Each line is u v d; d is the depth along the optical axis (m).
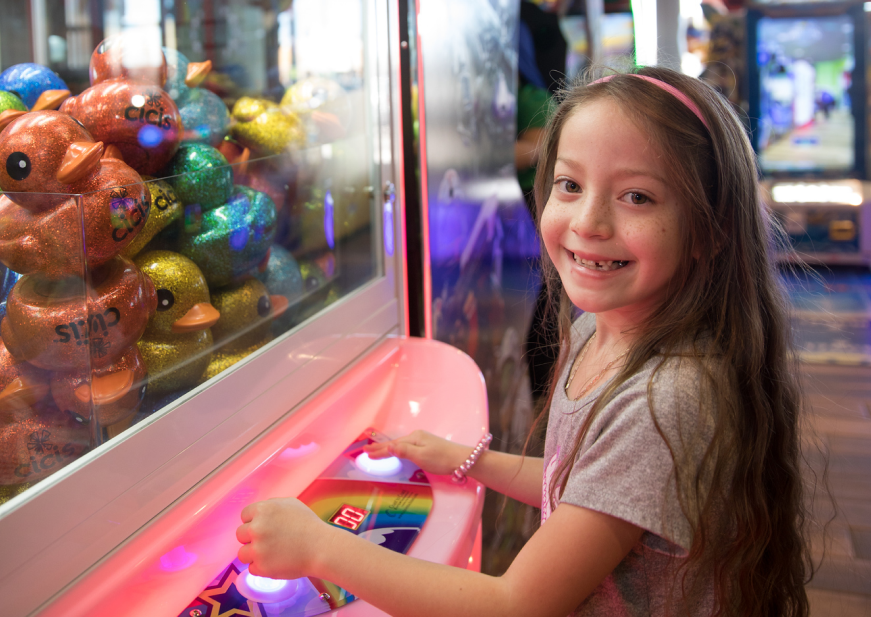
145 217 0.54
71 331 0.49
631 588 0.59
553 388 0.83
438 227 1.15
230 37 1.11
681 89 0.61
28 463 0.48
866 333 3.40
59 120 0.51
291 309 0.79
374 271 0.97
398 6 1.00
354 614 0.54
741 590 0.59
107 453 0.52
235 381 0.66
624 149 0.56
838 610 1.47
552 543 0.53
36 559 0.46
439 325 1.18
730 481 0.57
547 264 0.83
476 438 0.80
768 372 0.66
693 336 0.59
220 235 0.66
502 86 1.62
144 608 0.51
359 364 0.90
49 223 0.48
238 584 0.56
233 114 0.77
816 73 4.52
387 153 0.98
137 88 0.61
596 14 2.56
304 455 0.72
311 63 1.02
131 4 1.10
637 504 0.52
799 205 4.67
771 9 4.50
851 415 2.48
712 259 0.60
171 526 0.56
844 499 1.89
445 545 0.63
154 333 0.60
